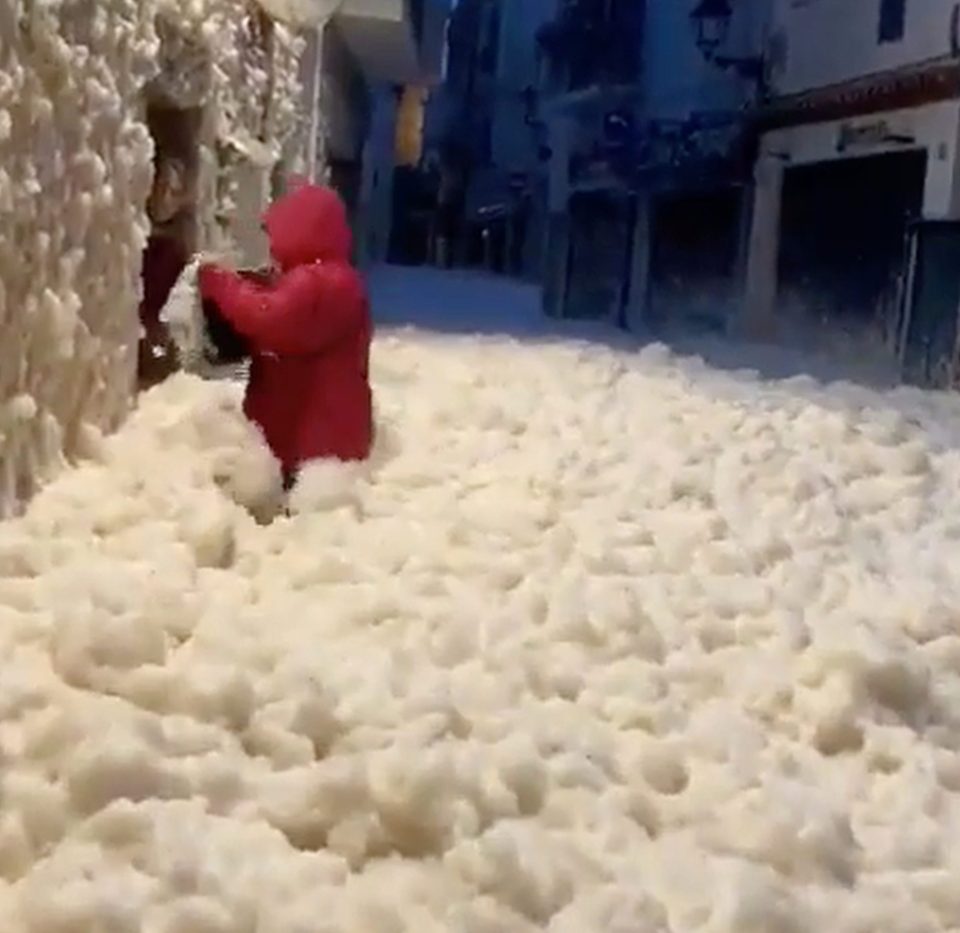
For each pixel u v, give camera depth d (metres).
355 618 2.84
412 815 2.13
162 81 4.54
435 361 6.45
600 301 14.55
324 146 9.71
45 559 2.89
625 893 2.03
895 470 4.96
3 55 2.81
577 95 14.67
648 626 2.99
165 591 2.70
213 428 3.86
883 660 2.85
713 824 2.33
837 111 10.57
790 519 4.14
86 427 3.61
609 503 4.01
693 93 13.30
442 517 3.61
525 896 2.00
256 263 6.07
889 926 2.12
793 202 11.60
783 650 3.04
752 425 5.33
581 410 5.29
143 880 1.87
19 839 1.95
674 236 13.43
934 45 9.45
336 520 3.47
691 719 2.69
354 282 3.83
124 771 2.05
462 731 2.41
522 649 2.77
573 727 2.52
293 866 1.98
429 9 13.58
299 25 6.88
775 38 11.88
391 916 1.87
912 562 4.01
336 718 2.35
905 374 9.42
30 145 3.01
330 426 3.81
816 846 2.26
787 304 11.59
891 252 9.95
